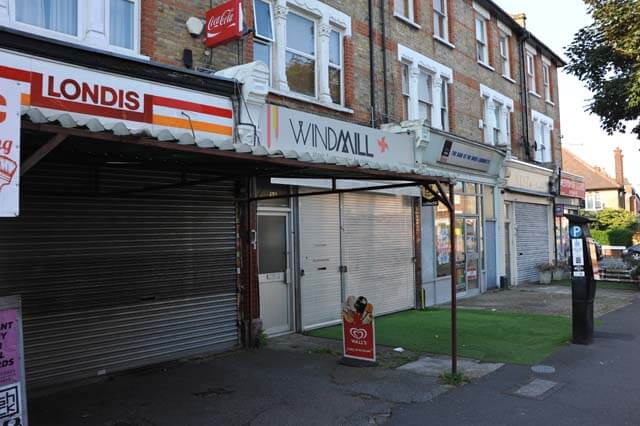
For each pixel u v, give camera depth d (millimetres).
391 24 12680
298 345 8602
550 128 22250
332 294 10430
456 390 6223
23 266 6020
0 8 5992
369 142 10883
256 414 5469
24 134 3732
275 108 8672
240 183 8422
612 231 37188
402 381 6574
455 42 15383
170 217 7480
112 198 6828
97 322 6629
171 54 7598
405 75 13406
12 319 3541
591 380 6609
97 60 6305
